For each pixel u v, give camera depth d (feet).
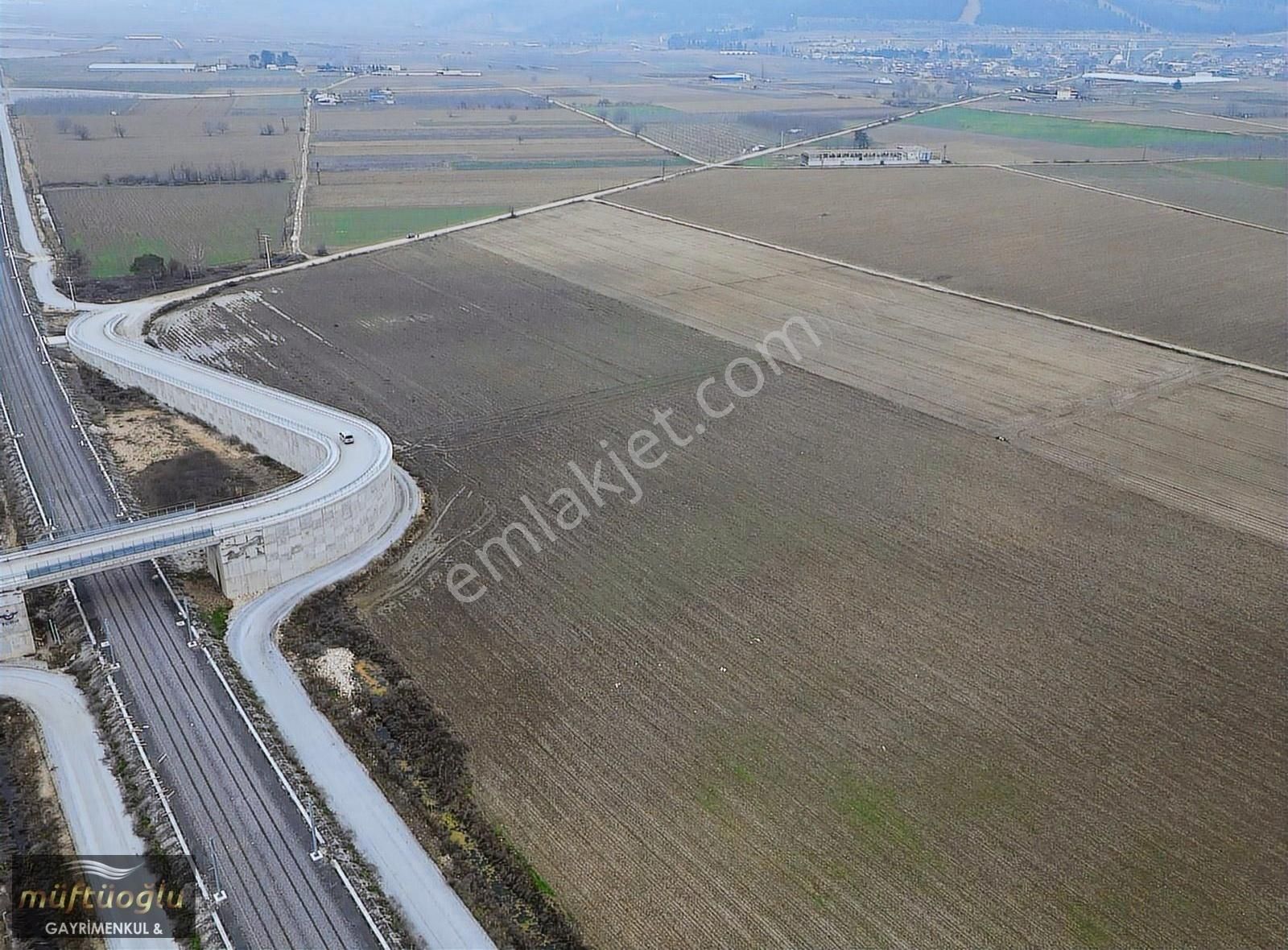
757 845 128.67
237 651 164.76
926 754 144.36
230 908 117.39
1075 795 137.08
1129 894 121.70
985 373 296.30
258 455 236.84
